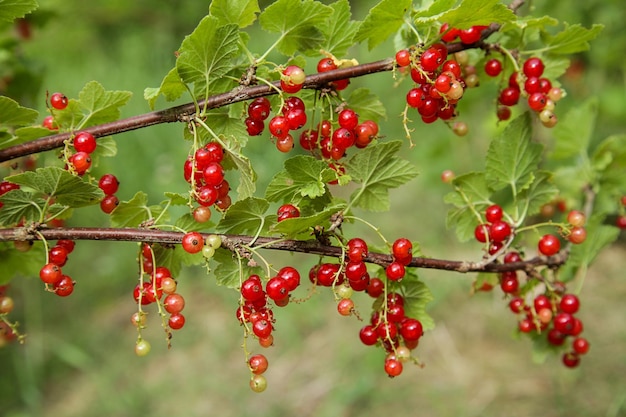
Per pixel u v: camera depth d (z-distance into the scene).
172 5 2.09
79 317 1.47
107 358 1.33
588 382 1.04
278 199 0.62
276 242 0.61
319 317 1.36
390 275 0.62
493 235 0.67
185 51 0.59
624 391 0.99
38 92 0.85
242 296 0.60
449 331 1.25
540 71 0.65
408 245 0.62
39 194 0.62
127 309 1.49
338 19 0.64
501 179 0.69
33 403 1.19
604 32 1.17
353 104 0.65
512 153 0.69
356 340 1.27
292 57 0.64
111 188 0.64
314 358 1.26
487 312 1.28
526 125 0.68
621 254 1.36
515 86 0.67
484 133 1.33
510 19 0.61
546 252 0.67
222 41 0.59
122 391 1.23
